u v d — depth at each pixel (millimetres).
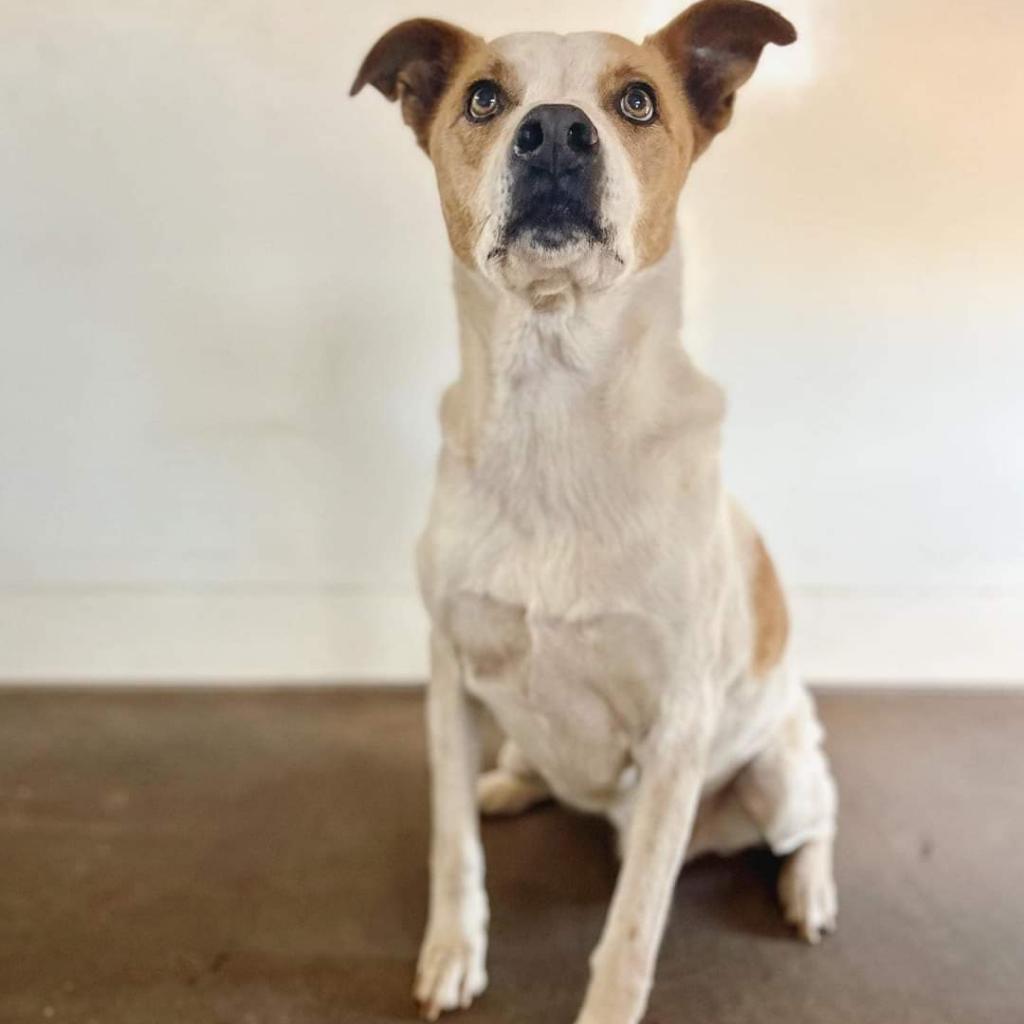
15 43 1665
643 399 1208
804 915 1486
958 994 1396
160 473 1940
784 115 1712
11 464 1931
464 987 1352
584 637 1235
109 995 1353
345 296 1816
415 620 2039
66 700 2018
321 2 1654
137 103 1705
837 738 1961
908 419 1901
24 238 1780
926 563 2014
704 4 1234
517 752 1722
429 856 1639
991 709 2043
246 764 1855
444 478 1301
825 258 1798
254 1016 1331
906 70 1686
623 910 1269
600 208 1056
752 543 1457
